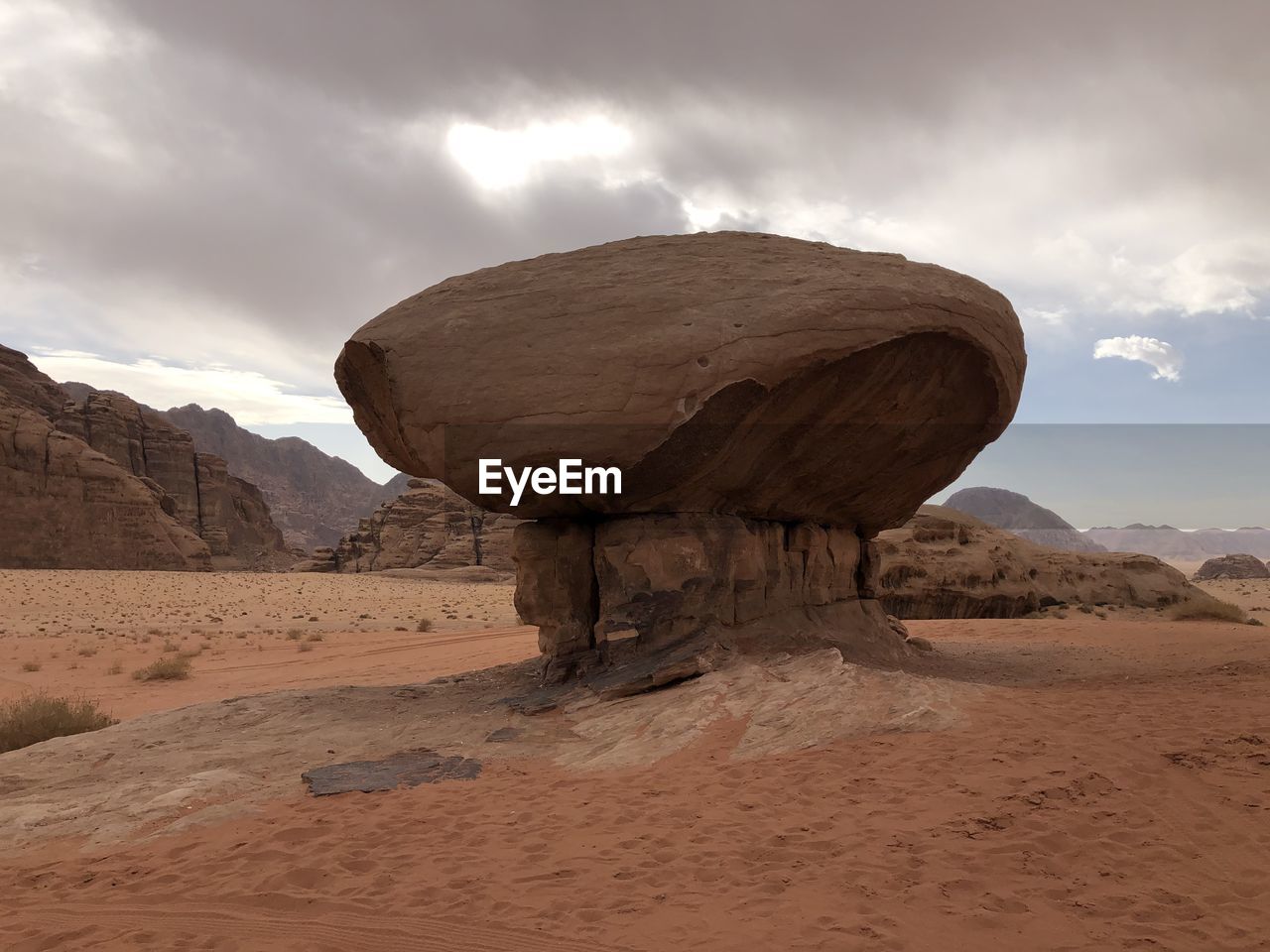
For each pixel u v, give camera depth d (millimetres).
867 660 10734
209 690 15648
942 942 3711
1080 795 5098
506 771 7004
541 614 9898
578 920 4195
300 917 4488
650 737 7332
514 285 9445
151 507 87375
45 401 113188
